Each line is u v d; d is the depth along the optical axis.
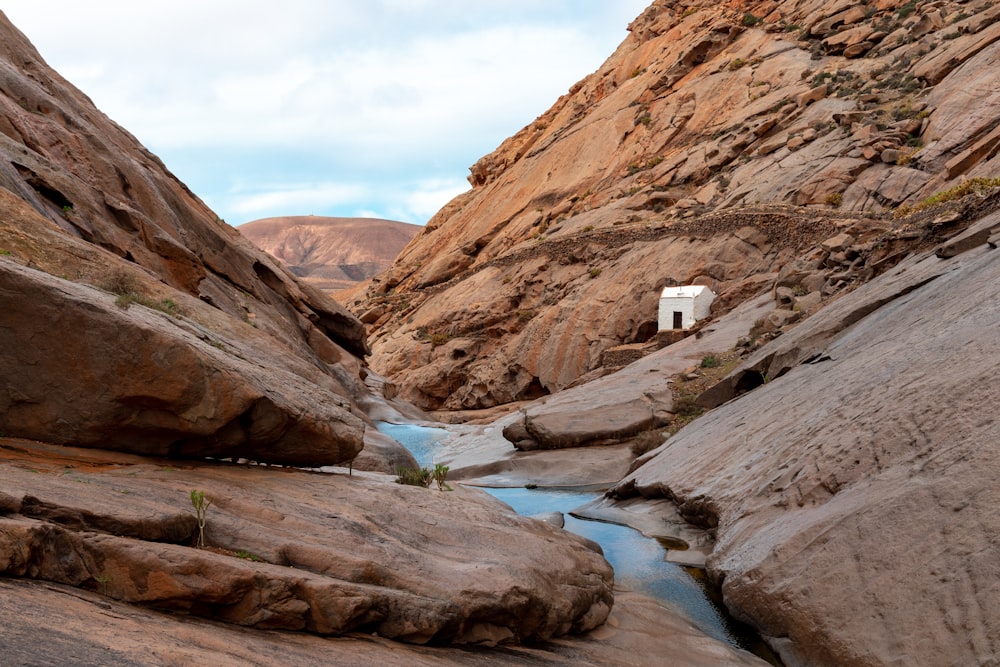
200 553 6.47
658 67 93.19
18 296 8.23
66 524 6.25
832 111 61.53
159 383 8.45
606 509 16.98
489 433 29.38
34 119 24.44
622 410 24.39
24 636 4.65
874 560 8.23
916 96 56.25
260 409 9.34
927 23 66.31
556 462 22.55
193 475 8.67
